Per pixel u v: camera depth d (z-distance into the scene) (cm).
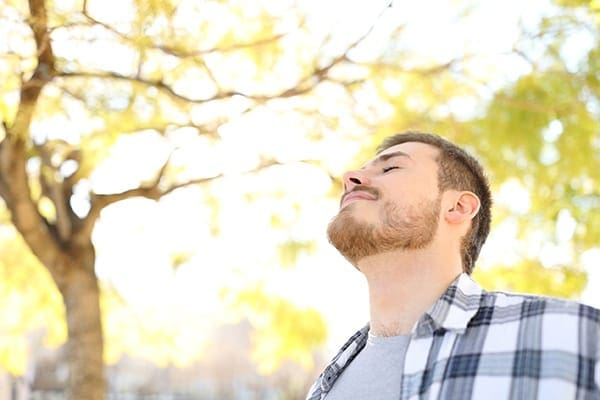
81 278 504
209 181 500
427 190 206
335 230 203
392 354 193
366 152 469
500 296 188
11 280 634
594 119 442
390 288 200
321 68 439
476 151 454
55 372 1777
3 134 455
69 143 432
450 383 172
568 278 514
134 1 328
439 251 202
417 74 445
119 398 2225
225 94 415
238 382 2342
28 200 484
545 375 164
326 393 204
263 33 421
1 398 862
